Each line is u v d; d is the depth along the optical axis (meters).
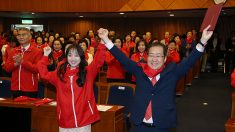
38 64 3.49
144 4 13.30
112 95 5.00
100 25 17.36
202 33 2.87
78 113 3.28
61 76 3.32
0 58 8.58
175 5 12.64
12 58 4.89
